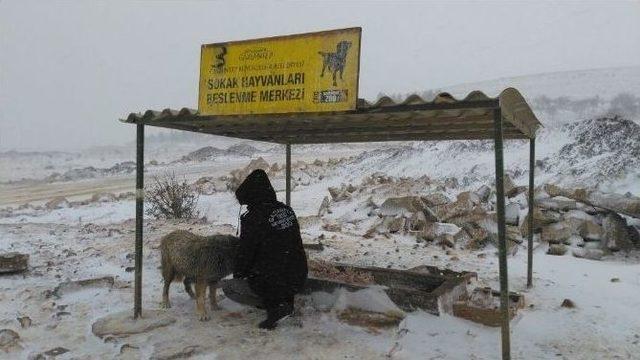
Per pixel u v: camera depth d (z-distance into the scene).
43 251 9.24
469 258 9.05
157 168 38.19
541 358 4.52
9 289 6.67
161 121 5.46
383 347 4.70
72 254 8.88
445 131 6.30
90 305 5.98
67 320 5.48
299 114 4.53
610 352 4.66
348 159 26.88
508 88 3.87
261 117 4.79
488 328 5.17
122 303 6.03
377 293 5.52
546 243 9.67
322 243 10.36
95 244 9.84
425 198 12.30
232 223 13.27
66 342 4.88
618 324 5.38
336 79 4.30
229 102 4.86
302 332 5.07
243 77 4.78
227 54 4.87
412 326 5.14
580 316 5.64
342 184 19.48
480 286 6.85
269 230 5.08
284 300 5.23
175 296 6.30
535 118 5.79
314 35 4.42
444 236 10.08
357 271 6.64
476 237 9.95
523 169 16.53
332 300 5.74
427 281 6.22
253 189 5.16
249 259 5.10
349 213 13.28
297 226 5.32
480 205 11.34
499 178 4.05
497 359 4.46
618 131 16.11
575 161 15.62
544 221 10.12
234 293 5.84
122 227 12.17
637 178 12.23
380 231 11.41
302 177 22.06
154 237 10.37
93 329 5.11
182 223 12.77
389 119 4.98
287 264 5.13
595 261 8.70
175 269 5.59
